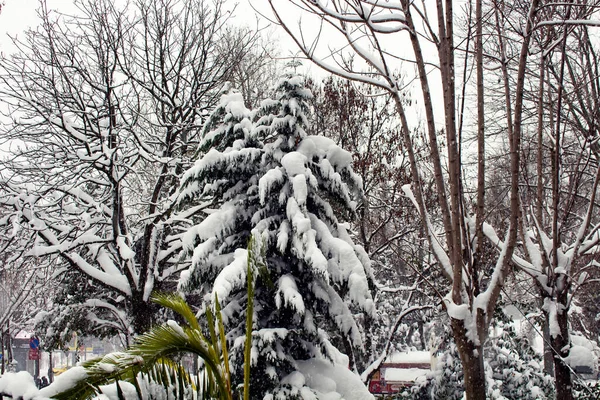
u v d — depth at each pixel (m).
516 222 5.81
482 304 5.95
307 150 9.59
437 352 14.73
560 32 8.41
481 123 6.12
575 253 8.76
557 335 8.84
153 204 14.05
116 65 14.95
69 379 4.03
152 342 4.39
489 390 11.75
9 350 26.19
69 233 13.84
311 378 8.48
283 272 9.06
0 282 22.22
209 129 10.73
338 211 10.75
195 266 8.97
